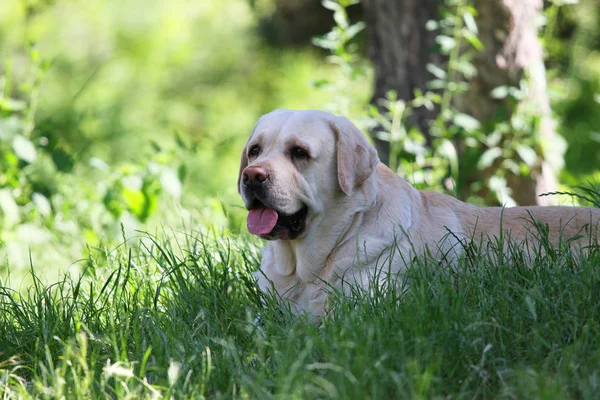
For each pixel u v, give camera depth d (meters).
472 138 10.12
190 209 10.59
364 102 13.30
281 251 6.31
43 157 11.26
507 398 4.29
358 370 4.38
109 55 22.52
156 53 23.12
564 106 21.20
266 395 4.31
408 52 11.42
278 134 6.04
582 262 5.55
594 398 4.17
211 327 5.41
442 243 6.21
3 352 5.37
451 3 9.94
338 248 6.13
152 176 9.88
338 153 6.01
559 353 4.63
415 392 4.20
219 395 4.43
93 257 7.98
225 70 23.62
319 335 5.01
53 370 4.86
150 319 5.45
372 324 4.82
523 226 6.50
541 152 10.12
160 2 23.64
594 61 22.67
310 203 5.98
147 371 4.94
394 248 6.05
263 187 5.79
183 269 6.38
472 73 10.02
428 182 10.02
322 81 10.54
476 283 5.37
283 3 22.62
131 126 21.39
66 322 5.45
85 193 10.77
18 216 9.84
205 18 23.95
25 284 8.43
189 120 22.70
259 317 5.68
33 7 21.00
